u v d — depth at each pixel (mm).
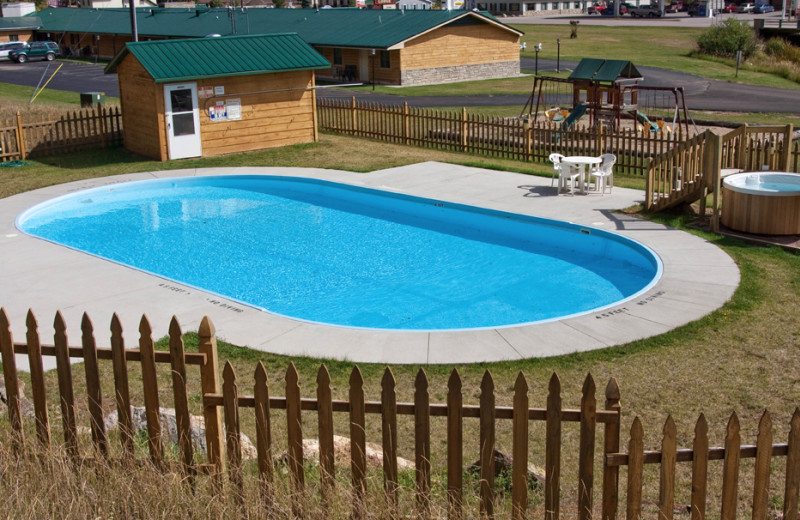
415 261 16875
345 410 5840
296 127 28375
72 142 27406
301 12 59781
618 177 22078
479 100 41281
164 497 5867
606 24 90875
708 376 9703
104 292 13555
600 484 7027
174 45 26203
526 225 18141
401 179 22578
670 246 15367
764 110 35250
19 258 15664
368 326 13195
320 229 19516
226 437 6266
